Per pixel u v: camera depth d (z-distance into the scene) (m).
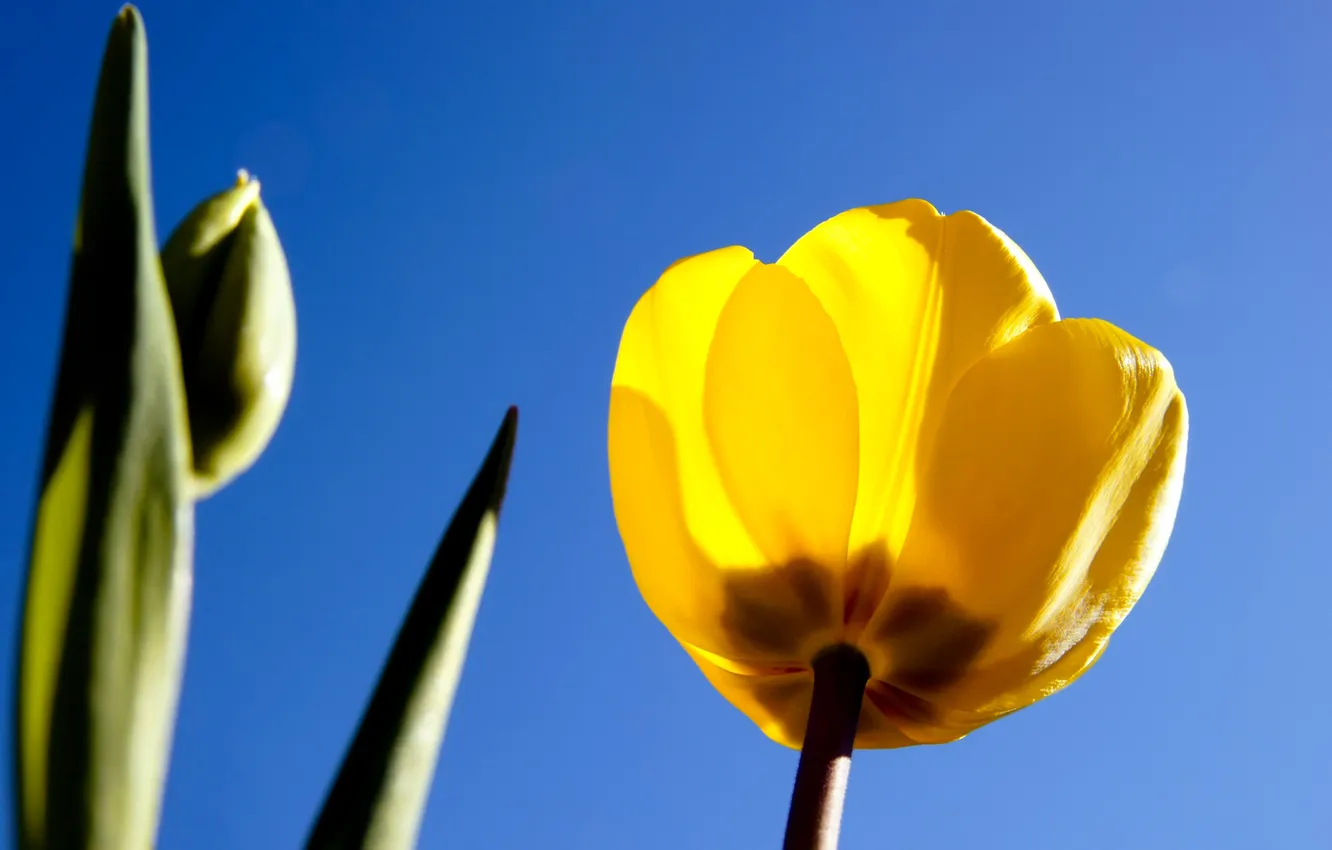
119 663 0.33
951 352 0.42
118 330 0.34
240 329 0.36
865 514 0.42
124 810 0.33
